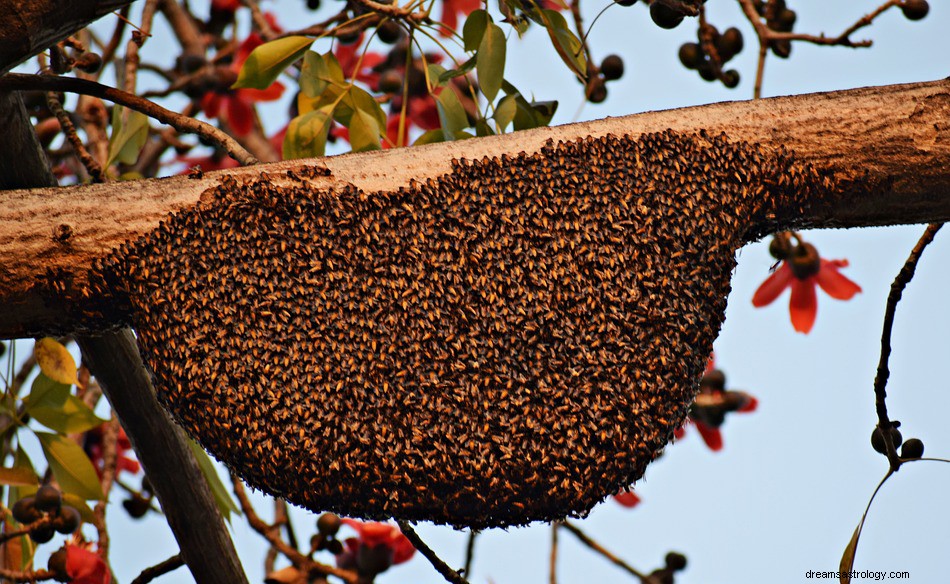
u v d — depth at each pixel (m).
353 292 5.23
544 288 5.24
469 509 5.21
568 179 5.27
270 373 5.21
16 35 5.23
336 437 5.20
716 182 5.29
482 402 5.21
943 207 5.33
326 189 5.27
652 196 5.27
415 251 5.25
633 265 5.25
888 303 5.47
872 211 5.33
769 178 5.30
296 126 5.64
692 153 5.30
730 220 5.28
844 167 5.30
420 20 5.67
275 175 5.28
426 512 5.21
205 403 5.21
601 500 5.22
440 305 5.23
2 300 5.25
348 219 5.25
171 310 5.23
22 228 5.26
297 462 5.20
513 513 5.21
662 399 5.23
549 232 5.26
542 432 5.21
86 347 5.48
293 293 5.23
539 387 5.22
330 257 5.24
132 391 5.53
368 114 5.71
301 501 5.21
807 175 5.30
